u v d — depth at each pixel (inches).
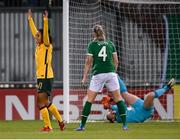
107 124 1732.3
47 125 1481.3
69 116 1868.8
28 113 1934.1
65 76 1763.0
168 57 2005.4
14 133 1440.7
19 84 1973.4
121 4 1967.3
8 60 2087.8
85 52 1892.2
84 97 1892.2
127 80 1988.2
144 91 1966.0
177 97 1937.7
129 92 1966.0
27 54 2091.5
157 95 1761.8
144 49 2000.5
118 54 1974.7
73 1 1868.8
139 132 1467.8
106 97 1797.5
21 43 2087.8
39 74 1456.7
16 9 2080.5
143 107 1780.3
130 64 1994.3
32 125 1711.4
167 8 2009.1
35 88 1943.9
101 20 1931.6
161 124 1749.5
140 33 1996.8
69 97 1876.2
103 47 1476.4
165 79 2001.7
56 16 2089.1
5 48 2086.6
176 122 1825.8
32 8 2076.8
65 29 1754.4
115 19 1961.1
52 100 1931.6
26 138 1309.1
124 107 1521.9
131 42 1989.4
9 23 2082.9
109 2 1945.1
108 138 1304.1
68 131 1487.5
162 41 2009.1
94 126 1660.9
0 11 2078.0
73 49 1883.6
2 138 1311.5
